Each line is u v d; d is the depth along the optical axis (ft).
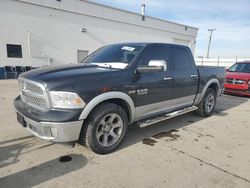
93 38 59.82
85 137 10.03
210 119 17.54
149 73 12.14
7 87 31.68
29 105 9.98
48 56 51.75
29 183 8.16
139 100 11.63
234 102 25.17
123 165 9.69
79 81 9.29
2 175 8.61
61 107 8.92
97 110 9.97
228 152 11.41
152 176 8.91
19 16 46.01
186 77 14.82
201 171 9.42
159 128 14.89
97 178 8.63
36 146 11.21
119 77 10.55
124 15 66.08
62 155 10.37
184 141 12.67
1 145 11.24
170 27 83.51
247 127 15.71
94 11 58.59
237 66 32.27
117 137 11.07
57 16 51.65
